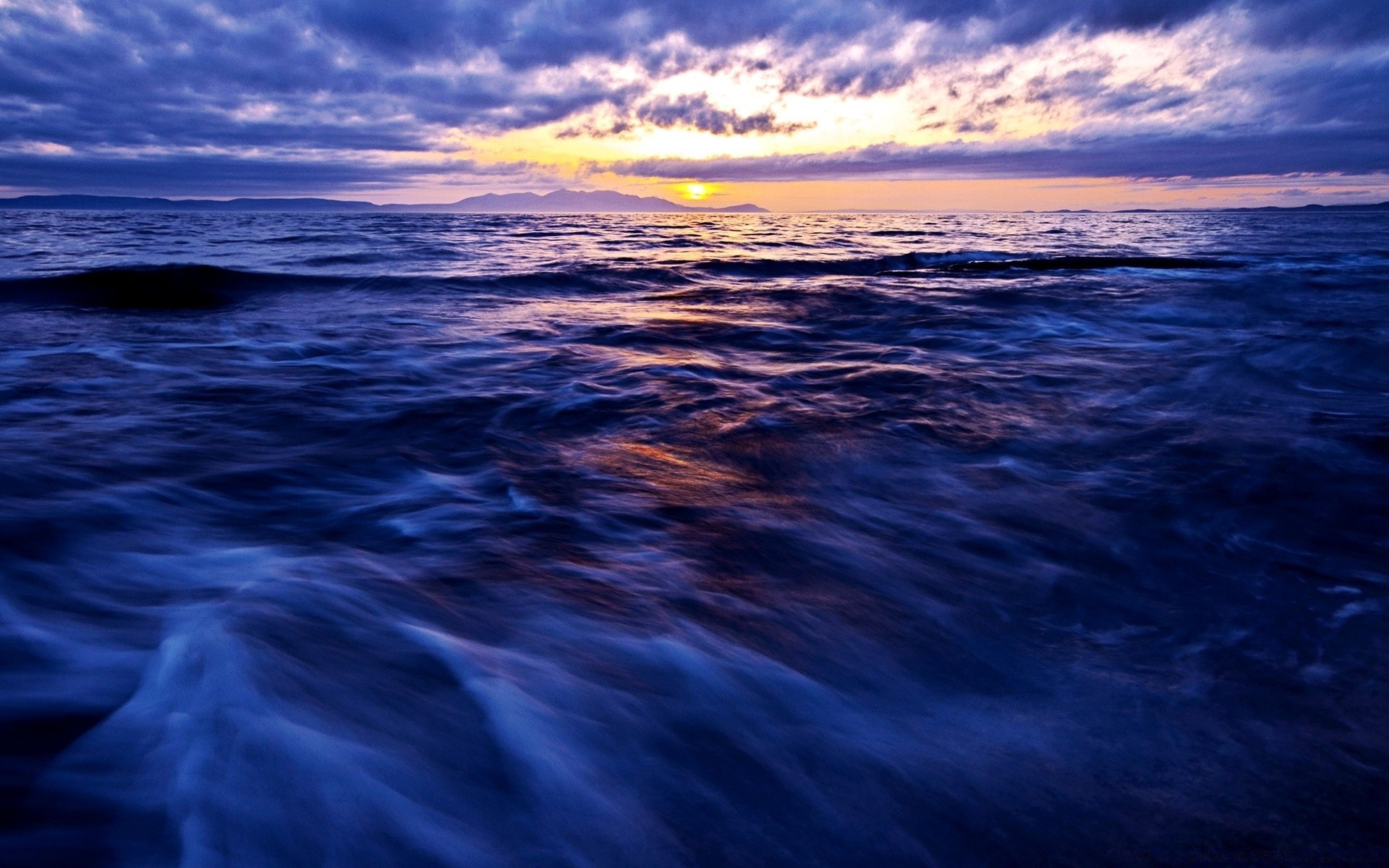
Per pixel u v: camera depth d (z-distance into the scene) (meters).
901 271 17.45
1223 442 4.71
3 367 6.34
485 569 2.93
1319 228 50.19
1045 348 8.16
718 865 1.59
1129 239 34.22
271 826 1.60
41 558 2.91
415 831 1.63
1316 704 2.13
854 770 1.89
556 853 1.61
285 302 11.13
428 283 13.31
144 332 8.25
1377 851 1.60
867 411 5.47
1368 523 3.43
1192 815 1.72
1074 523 3.48
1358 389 6.21
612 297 12.70
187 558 2.99
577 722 2.02
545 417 5.34
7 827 1.56
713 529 3.40
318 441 4.77
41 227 35.03
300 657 2.18
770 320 10.06
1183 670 2.32
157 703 1.96
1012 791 1.81
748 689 2.22
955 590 2.87
